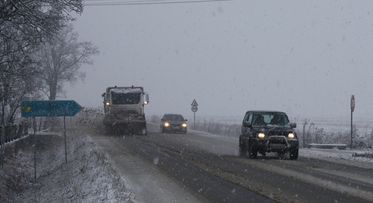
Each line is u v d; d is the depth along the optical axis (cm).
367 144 3784
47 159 3497
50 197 2044
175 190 1631
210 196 1520
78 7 2364
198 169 2183
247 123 2881
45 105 2406
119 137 4572
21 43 2603
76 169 2427
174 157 2709
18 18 2316
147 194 1555
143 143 3781
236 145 3778
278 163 2469
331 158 2809
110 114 5000
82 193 1728
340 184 1755
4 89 3089
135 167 2242
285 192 1582
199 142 4047
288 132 2688
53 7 2345
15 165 2845
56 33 2450
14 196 2280
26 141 3819
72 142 3972
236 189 1652
